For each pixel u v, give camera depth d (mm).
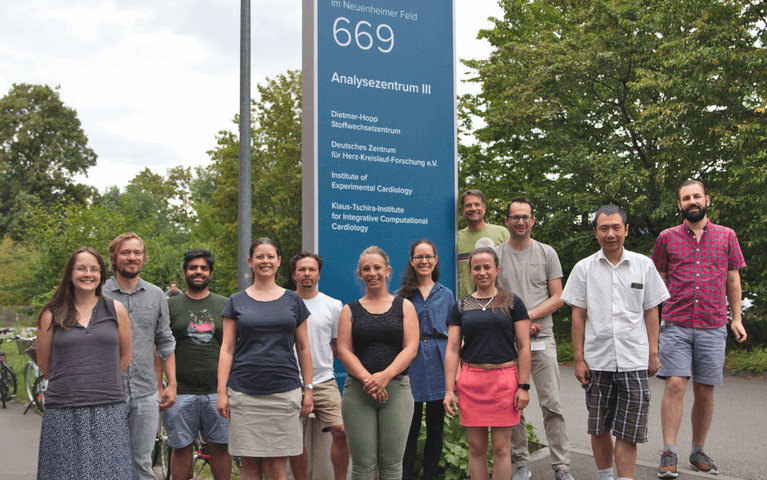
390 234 5656
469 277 5621
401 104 5801
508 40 21297
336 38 5555
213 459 4605
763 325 14102
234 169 33375
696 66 14000
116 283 4168
